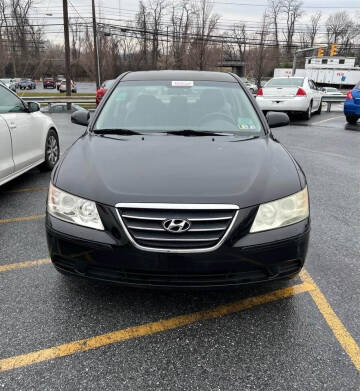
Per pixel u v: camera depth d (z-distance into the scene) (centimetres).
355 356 232
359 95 1241
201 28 5038
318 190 555
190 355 232
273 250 241
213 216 233
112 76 5528
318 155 798
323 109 1967
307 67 5650
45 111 1781
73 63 7006
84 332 250
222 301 285
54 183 263
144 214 233
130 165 270
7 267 326
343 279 316
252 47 6881
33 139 557
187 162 275
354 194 539
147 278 240
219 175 257
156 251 231
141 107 376
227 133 346
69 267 253
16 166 499
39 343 239
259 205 241
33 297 285
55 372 218
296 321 263
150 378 215
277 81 1390
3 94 495
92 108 1911
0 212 453
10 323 256
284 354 233
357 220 441
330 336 249
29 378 213
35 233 394
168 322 261
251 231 238
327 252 361
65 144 867
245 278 242
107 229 238
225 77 425
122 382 212
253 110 380
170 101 383
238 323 261
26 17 4988
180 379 214
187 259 231
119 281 244
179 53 5075
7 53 5409
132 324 258
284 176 266
